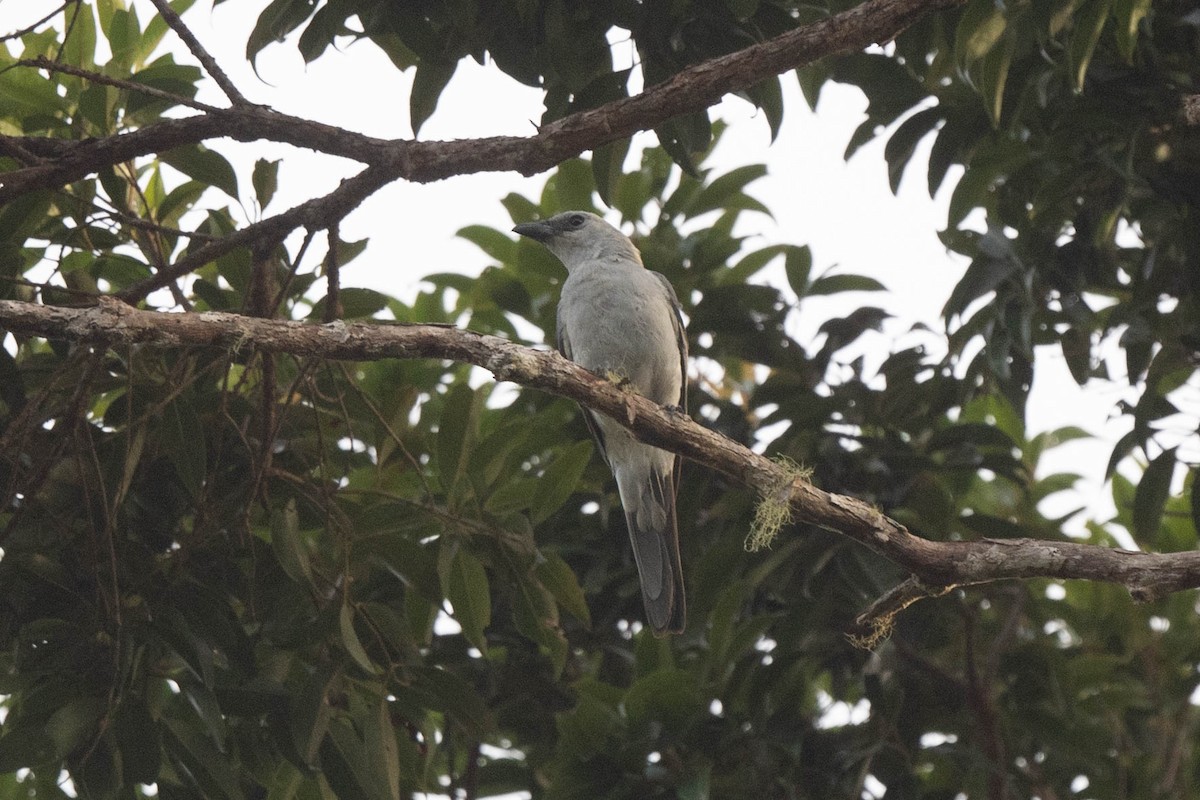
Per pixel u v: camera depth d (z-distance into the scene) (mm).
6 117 10406
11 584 9062
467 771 12117
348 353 7914
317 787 9688
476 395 9711
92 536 8773
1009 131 10172
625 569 12906
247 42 9195
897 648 12547
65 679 8805
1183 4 10203
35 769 9812
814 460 12078
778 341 12727
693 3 9445
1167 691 13781
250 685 9078
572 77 9555
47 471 8953
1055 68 10039
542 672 12938
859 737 12102
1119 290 11641
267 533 10562
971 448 12219
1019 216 10984
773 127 9805
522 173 8781
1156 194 10820
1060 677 12797
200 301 12203
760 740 11578
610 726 11211
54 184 8797
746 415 13016
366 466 12352
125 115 10180
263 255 9320
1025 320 10531
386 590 11469
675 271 13250
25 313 7203
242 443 10188
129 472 8891
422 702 9484
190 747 8953
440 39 9500
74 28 10352
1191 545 13898
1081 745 12828
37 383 10195
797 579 11836
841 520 8211
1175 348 10648
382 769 8789
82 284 9438
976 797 12469
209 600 9188
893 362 12102
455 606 9797
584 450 9891
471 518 9938
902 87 10766
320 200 9031
